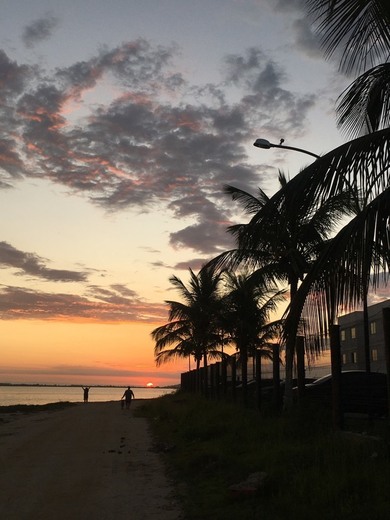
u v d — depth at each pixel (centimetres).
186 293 4094
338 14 718
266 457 987
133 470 1084
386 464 771
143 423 2409
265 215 754
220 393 3148
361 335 4119
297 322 763
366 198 752
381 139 728
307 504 678
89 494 852
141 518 705
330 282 748
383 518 590
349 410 1577
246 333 2867
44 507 764
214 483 902
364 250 699
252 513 686
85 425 2308
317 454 895
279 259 1780
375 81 815
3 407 4091
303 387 1514
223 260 1498
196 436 1527
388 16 695
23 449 1445
